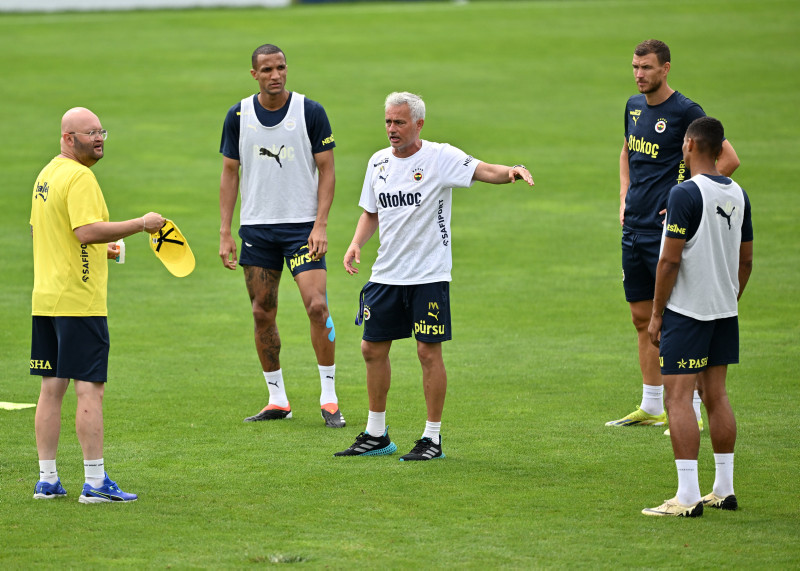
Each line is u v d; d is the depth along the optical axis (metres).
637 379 31.55
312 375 32.81
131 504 20.17
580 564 16.91
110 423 26.83
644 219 26.50
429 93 104.62
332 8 161.25
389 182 23.72
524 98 101.94
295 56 123.88
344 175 74.44
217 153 82.50
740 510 19.84
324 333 27.19
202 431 26.16
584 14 147.75
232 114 27.98
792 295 43.50
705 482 21.77
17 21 147.25
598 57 121.50
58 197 20.08
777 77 106.94
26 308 42.50
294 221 27.92
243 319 41.28
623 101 100.31
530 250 54.59
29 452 23.95
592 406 28.48
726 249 19.73
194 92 106.31
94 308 20.34
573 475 22.20
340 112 96.62
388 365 24.19
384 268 23.94
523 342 36.84
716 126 19.83
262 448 24.56
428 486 21.41
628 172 27.92
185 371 32.94
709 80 106.31
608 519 19.25
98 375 20.42
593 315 41.31
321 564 16.91
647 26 137.75
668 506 19.58
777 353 34.12
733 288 19.94
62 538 18.16
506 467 22.84
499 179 23.22
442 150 23.67
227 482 21.72
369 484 21.56
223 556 17.28
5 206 65.12
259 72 27.25
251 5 170.38
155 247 21.77
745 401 28.42
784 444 24.38
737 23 136.88
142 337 38.03
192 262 21.75
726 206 19.64
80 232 19.91
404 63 120.06
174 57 123.50
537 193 68.69
